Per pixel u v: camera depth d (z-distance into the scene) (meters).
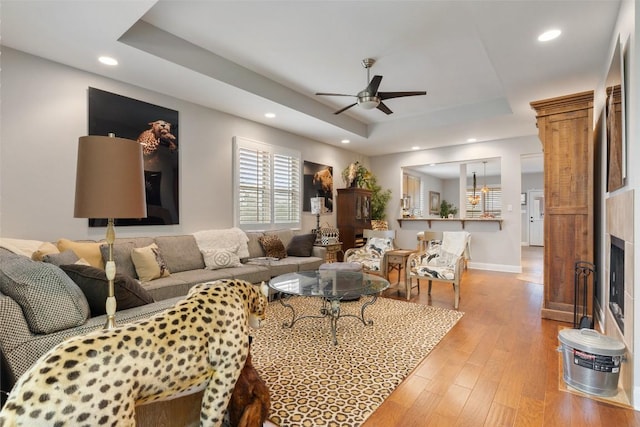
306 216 5.97
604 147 2.97
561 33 2.56
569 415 1.85
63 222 3.04
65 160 3.05
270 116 4.73
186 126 4.08
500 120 5.04
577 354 2.11
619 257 2.32
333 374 2.28
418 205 10.66
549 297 3.53
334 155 6.79
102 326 1.62
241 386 1.58
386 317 3.52
